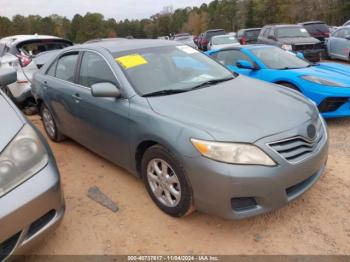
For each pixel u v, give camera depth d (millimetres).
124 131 3328
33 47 8805
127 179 3861
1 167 2201
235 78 3912
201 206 2725
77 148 4898
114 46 3934
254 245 2721
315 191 3414
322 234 2797
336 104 5129
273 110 2953
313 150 2865
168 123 2842
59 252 2768
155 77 3523
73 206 3396
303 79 5332
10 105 2703
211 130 2627
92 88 3275
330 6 41562
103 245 2816
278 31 12422
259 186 2533
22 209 2201
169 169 2951
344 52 12258
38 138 2520
